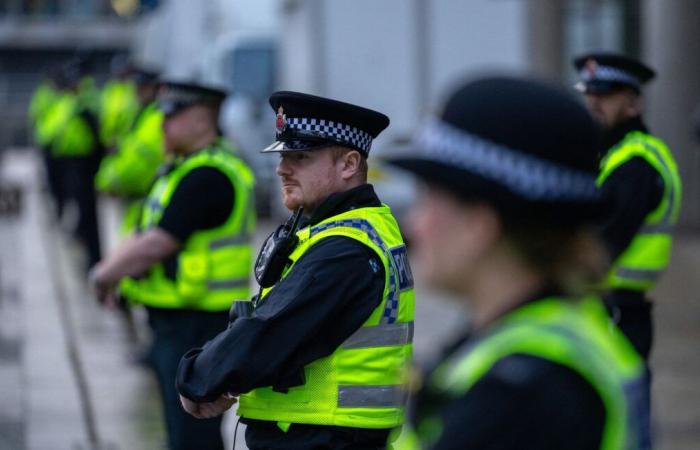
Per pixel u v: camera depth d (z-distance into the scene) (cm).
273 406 976
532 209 516
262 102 4797
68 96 3750
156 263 1407
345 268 952
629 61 1351
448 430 503
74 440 1919
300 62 3809
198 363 969
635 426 506
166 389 1434
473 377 509
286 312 940
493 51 3591
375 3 3588
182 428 1416
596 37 4238
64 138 3428
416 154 532
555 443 482
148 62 6594
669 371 2253
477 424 491
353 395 962
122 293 1481
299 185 1012
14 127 11831
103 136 3481
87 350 2617
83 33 14162
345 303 948
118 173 2164
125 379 2348
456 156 521
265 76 4834
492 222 521
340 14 3591
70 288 3506
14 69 14325
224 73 4888
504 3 3566
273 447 980
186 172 1405
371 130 1020
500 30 3581
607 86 1349
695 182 3922
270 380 946
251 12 5075
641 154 1327
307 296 941
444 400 522
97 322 2945
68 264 4041
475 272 530
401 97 3600
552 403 486
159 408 2127
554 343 497
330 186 1008
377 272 967
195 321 1421
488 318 530
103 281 1420
